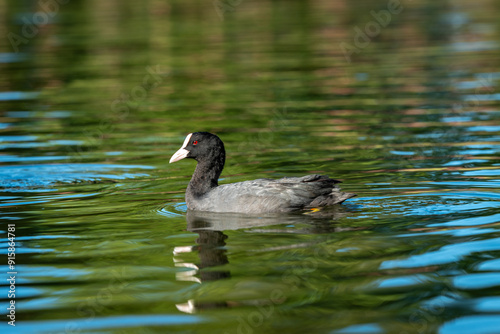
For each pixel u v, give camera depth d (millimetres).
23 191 15688
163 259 10938
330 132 20875
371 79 29109
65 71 32781
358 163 17266
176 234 12258
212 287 9695
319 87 27906
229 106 25078
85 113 24641
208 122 22750
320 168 16922
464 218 12367
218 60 34625
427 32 41469
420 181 15227
